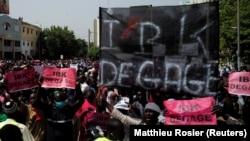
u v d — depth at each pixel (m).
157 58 6.15
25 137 5.60
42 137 7.41
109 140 4.73
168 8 6.07
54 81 7.73
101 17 6.38
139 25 6.22
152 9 6.15
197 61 5.96
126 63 6.30
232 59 42.09
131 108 7.91
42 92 7.41
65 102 7.45
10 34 77.44
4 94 9.23
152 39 6.16
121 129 4.89
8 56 78.25
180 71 6.04
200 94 5.95
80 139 7.57
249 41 36.09
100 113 7.76
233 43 37.88
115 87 6.38
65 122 7.29
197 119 5.75
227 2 41.69
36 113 7.53
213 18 5.85
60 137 7.23
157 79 6.16
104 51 6.40
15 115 6.16
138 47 6.23
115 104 8.16
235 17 37.94
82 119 7.76
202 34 5.91
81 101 7.61
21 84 8.23
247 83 6.84
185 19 5.99
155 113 5.52
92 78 13.08
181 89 6.04
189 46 5.98
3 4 78.62
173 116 5.80
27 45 85.62
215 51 5.86
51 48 89.25
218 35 5.84
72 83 7.68
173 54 6.07
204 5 5.88
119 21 6.31
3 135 4.17
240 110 7.71
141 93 8.02
